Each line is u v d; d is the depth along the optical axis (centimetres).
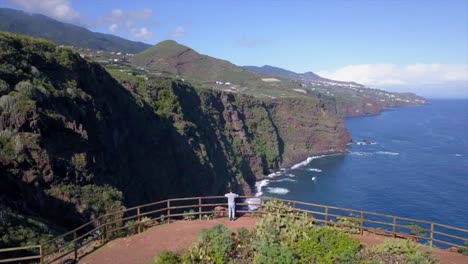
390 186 10575
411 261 1695
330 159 16100
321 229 1909
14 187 4184
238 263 1714
